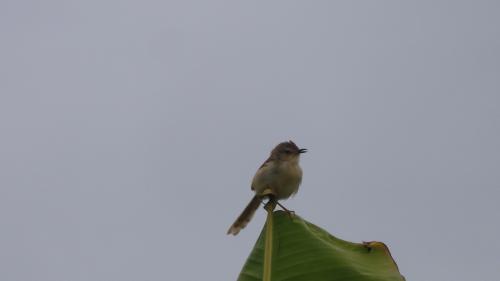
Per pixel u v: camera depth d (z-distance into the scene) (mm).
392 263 8727
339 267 8523
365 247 8938
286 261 8727
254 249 9172
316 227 9266
